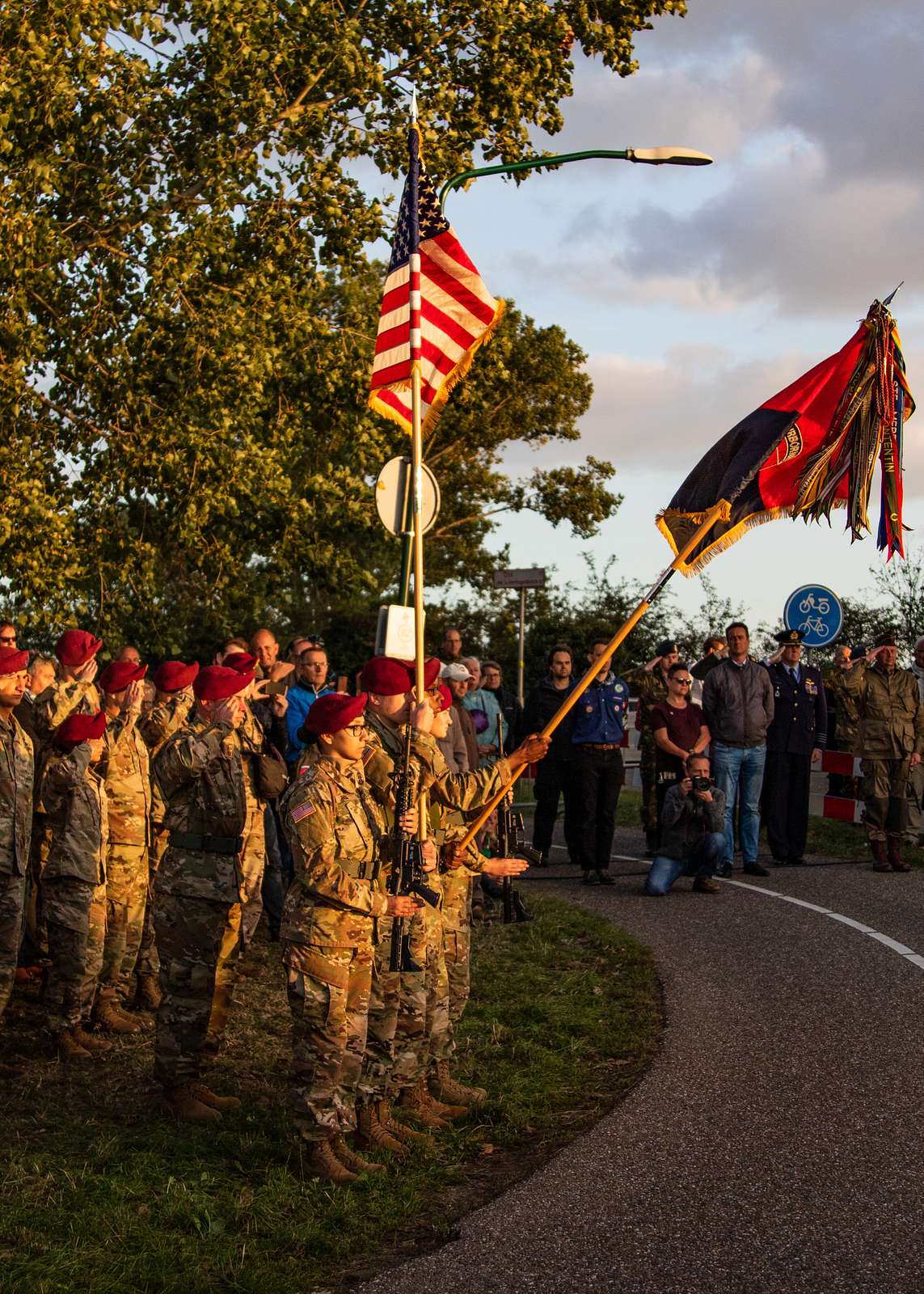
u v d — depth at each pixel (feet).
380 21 56.80
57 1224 15.98
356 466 59.47
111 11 46.85
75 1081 22.16
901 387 25.05
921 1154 18.24
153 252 52.31
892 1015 25.63
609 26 61.26
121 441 52.80
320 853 17.70
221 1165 18.24
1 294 46.85
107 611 55.06
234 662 24.77
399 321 23.75
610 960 31.63
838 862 47.11
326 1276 15.10
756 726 44.37
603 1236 15.74
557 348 128.98
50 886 23.49
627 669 89.61
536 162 30.71
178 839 20.66
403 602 21.40
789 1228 15.83
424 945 20.10
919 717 44.47
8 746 22.99
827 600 50.34
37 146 49.32
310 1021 17.79
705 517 24.52
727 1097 20.99
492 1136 19.99
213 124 52.49
